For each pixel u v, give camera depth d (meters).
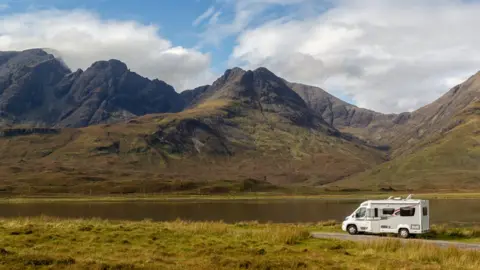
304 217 114.31
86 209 157.75
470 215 114.81
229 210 150.25
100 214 127.38
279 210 149.25
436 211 132.62
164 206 180.62
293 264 27.44
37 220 55.25
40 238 35.31
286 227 47.22
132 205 190.12
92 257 28.42
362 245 36.47
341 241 40.28
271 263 27.34
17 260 25.38
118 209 157.50
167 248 33.59
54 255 27.52
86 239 36.25
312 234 47.16
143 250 32.06
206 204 198.75
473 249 34.75
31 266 24.56
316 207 169.50
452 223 87.38
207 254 31.25
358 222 50.00
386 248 35.41
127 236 38.41
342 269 27.25
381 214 49.19
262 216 118.88
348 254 33.47
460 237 48.19
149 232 41.22
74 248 31.98
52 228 41.59
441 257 31.33
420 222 47.69
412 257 31.64
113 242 35.50
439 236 48.88
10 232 37.56
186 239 38.25
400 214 48.50
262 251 32.59
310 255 32.25
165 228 45.44
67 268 24.34
